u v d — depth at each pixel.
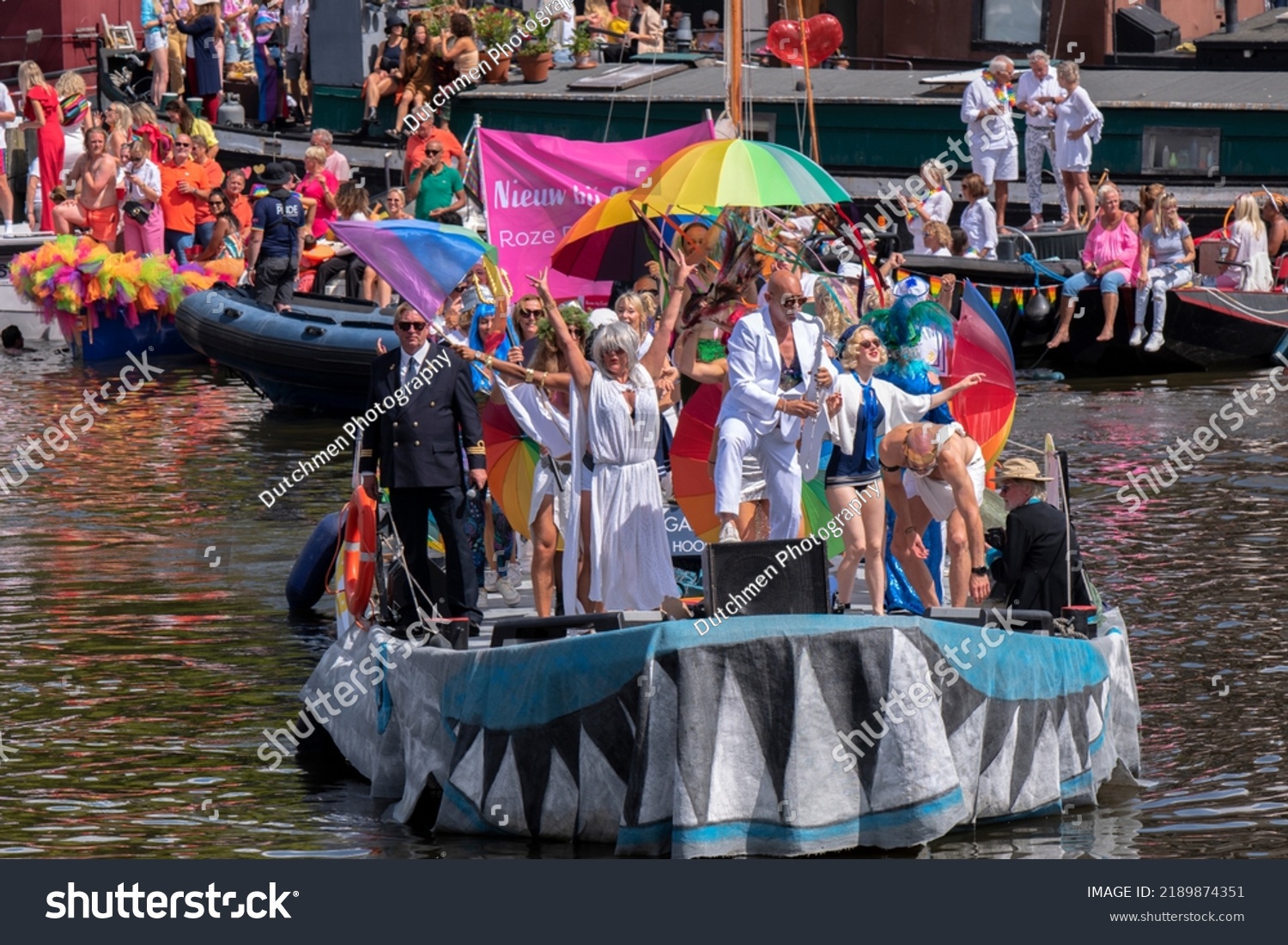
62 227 83.81
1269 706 32.78
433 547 36.22
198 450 59.84
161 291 79.75
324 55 92.69
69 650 37.47
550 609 31.81
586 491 30.06
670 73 90.75
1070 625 30.00
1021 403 67.75
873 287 39.97
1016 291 73.69
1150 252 74.81
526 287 47.59
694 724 24.80
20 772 30.38
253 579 43.47
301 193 78.44
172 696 34.50
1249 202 77.94
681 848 24.80
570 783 26.03
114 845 27.16
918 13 102.00
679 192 31.89
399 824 28.06
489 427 33.56
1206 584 41.09
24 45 97.56
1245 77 86.06
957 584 31.52
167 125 87.50
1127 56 96.94
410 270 38.47
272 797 29.38
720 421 30.11
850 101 84.44
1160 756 30.59
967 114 79.62
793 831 25.06
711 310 32.03
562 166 47.91
